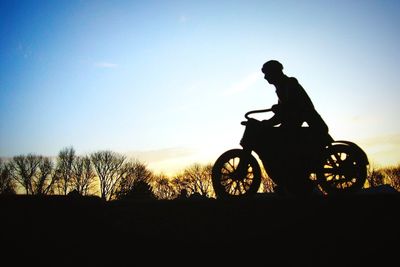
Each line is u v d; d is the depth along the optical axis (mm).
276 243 2781
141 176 65938
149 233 2830
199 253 2701
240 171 4465
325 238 2787
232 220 2990
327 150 4645
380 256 2615
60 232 2748
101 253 2678
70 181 63250
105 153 64312
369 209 2977
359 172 4559
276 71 4895
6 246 2594
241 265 2654
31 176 62375
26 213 2809
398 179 52906
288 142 4508
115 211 3018
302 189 4480
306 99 4656
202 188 66500
